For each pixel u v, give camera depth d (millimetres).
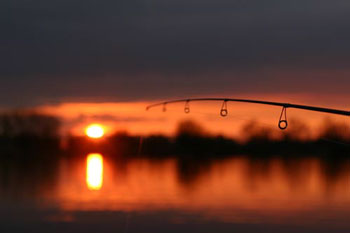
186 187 87875
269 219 54750
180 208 62531
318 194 77312
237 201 69062
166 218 55250
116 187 88500
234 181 99062
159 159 189625
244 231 48688
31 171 131625
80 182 98750
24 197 74312
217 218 55156
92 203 67562
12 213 59000
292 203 67250
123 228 50531
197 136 192375
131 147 191000
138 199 71562
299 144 199000
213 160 183625
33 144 176625
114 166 150375
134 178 107000
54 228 50750
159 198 72625
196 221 53688
